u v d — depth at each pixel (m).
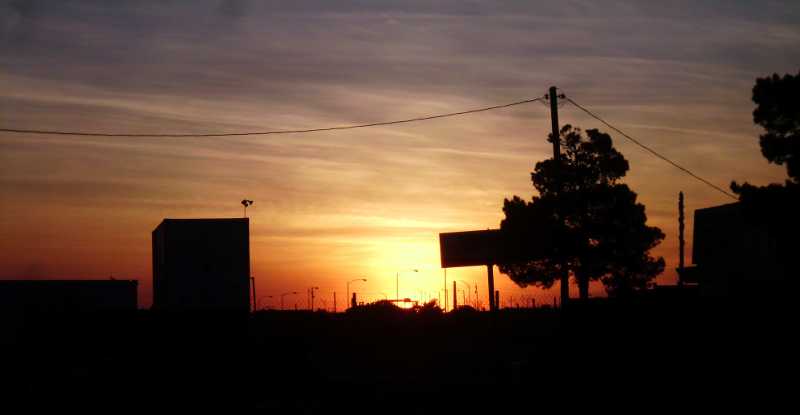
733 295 33.53
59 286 46.28
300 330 49.94
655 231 46.34
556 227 45.22
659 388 19.94
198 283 36.03
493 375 25.73
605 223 45.25
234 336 34.66
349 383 25.64
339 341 48.31
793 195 29.83
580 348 31.41
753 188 30.86
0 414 19.58
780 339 25.81
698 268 45.31
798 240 30.92
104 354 34.69
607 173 45.72
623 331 32.78
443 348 40.78
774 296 30.56
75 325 35.59
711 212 44.97
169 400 21.98
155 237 39.69
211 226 36.41
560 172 37.78
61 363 33.25
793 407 15.98
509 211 47.50
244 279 36.38
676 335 29.97
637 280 45.94
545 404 18.19
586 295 45.84
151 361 32.38
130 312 35.50
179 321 34.72
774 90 29.78
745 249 41.94
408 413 17.77
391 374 28.55
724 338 27.62
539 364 27.70
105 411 19.81
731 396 17.86
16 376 29.05
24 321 39.03
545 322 46.97
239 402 21.25
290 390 24.14
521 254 46.62
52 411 19.97
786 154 29.97
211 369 30.42
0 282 44.91
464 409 18.00
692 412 16.06
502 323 50.47
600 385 21.27
